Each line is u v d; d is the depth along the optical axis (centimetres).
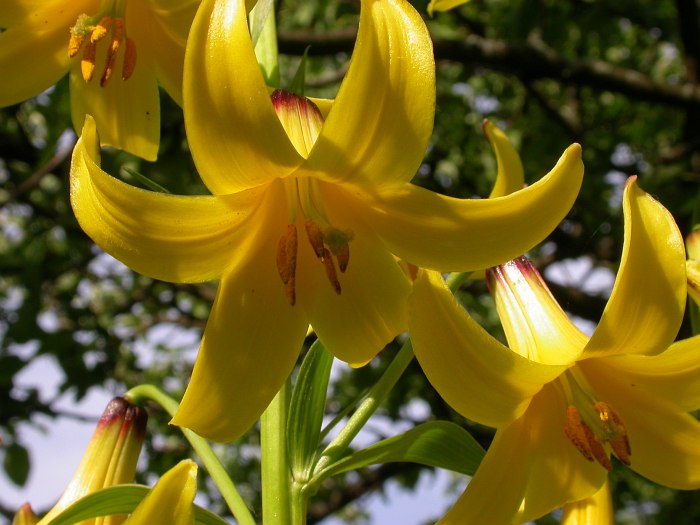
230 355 15
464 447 17
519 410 15
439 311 14
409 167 14
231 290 16
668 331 15
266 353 16
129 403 19
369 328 16
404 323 16
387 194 15
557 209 14
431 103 14
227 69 13
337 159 14
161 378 53
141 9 19
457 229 15
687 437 16
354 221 16
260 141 13
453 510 15
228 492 16
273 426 17
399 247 15
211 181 14
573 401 16
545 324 17
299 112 16
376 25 13
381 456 17
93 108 20
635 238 14
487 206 14
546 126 55
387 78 13
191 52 13
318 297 16
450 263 15
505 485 15
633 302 14
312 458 17
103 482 19
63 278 50
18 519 18
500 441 15
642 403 16
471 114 55
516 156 19
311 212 16
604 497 17
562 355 16
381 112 14
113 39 19
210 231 15
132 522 13
